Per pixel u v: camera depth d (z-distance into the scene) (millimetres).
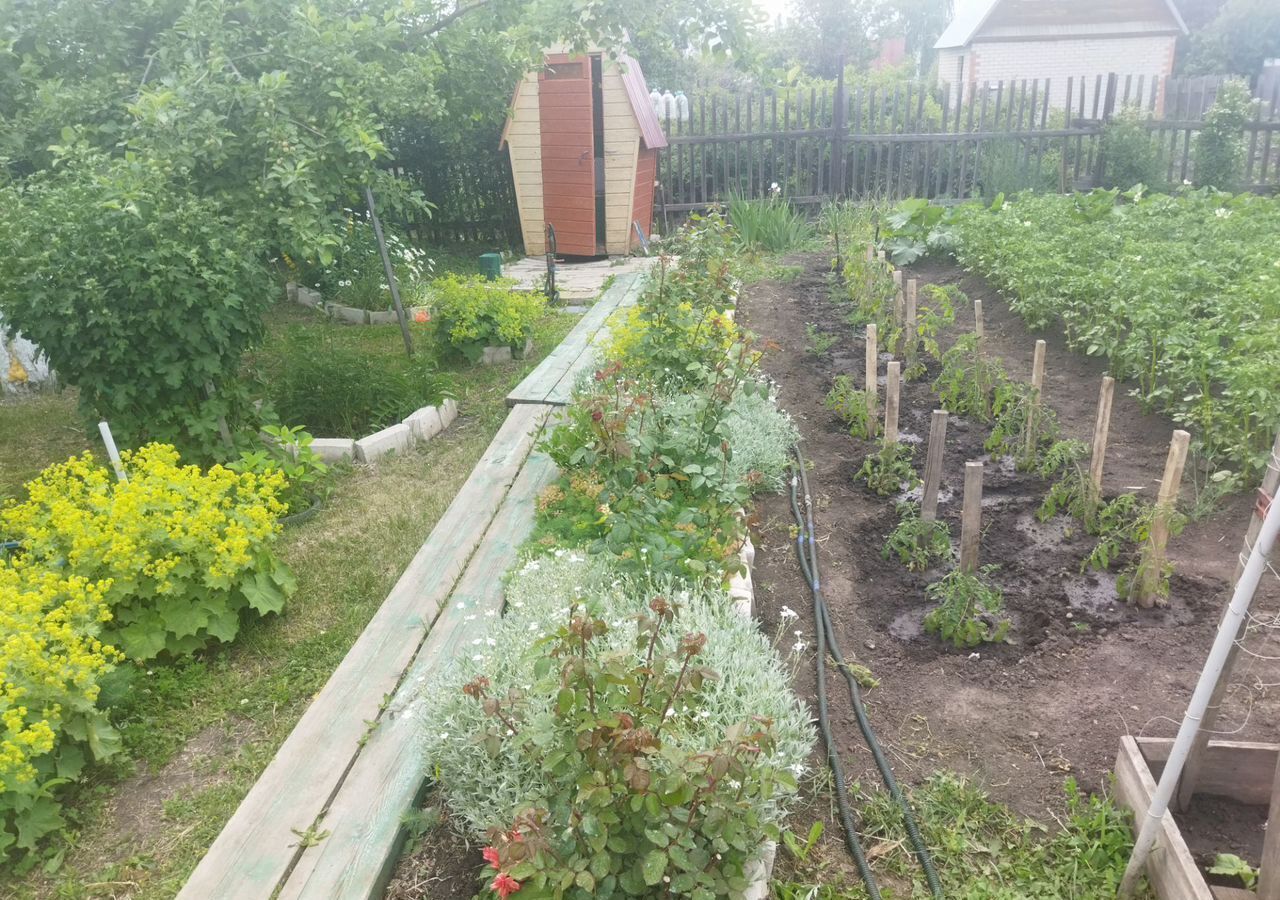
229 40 7020
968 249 10742
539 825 2346
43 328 5230
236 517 4500
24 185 6621
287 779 3334
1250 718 3473
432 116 8719
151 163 5672
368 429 6902
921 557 4715
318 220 6695
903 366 7867
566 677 2494
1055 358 7871
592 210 13562
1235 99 14086
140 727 3771
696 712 3086
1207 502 5047
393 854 3025
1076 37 30547
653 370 6160
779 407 7086
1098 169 15023
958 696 3762
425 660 3963
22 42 7305
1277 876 2480
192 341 5438
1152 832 2717
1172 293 6715
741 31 8125
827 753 3465
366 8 8109
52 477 4730
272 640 4398
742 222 13430
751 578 4637
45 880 3145
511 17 8789
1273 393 5086
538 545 4766
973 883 2918
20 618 3590
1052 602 4328
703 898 2303
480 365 8523
